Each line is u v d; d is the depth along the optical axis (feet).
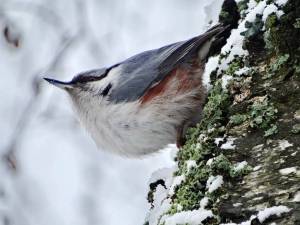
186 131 22.52
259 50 17.61
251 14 18.02
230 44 18.70
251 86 16.96
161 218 16.22
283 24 16.63
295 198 13.21
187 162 16.96
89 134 26.02
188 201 15.55
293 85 15.96
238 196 14.28
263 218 12.85
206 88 21.93
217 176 15.08
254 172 14.62
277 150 14.76
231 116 16.62
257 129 15.70
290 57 16.42
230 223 13.66
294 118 15.21
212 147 16.37
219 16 21.72
